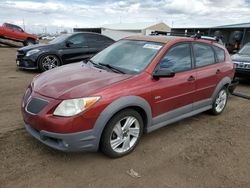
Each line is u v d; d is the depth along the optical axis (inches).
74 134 114.1
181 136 164.1
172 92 150.9
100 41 394.6
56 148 117.0
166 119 154.2
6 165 119.4
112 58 162.2
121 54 162.4
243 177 122.9
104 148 126.2
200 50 179.2
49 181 110.6
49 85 128.0
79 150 118.2
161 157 136.3
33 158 126.4
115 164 126.7
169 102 151.3
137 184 112.7
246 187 115.5
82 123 114.6
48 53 347.9
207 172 125.0
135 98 129.2
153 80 140.1
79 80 130.4
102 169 121.8
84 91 118.0
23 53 351.6
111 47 178.5
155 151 142.2
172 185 113.3
